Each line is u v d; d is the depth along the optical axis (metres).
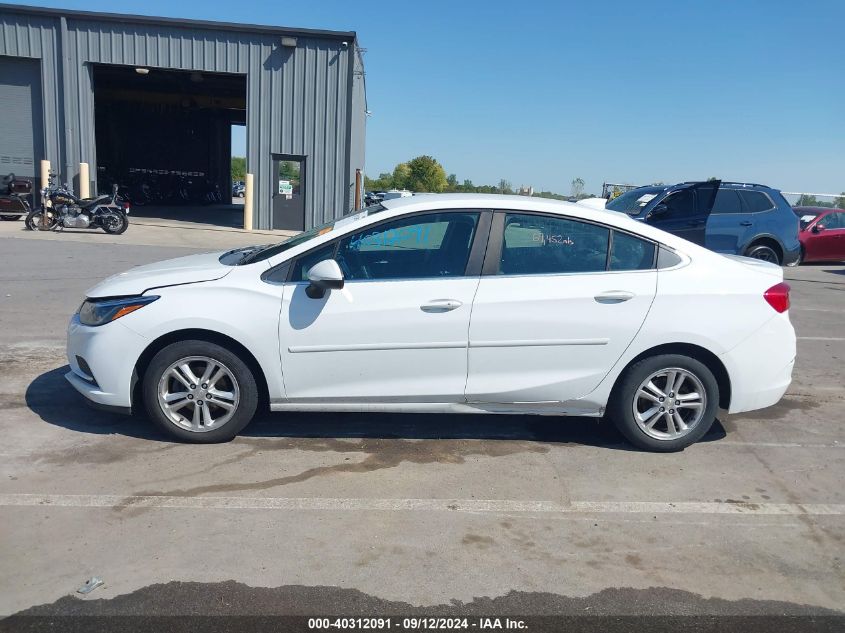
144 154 36.41
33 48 21.22
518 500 4.27
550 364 4.81
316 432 5.22
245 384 4.79
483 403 4.88
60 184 20.77
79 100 21.58
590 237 4.89
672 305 4.81
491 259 4.79
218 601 3.19
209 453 4.76
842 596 3.43
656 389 4.95
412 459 4.80
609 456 4.96
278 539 3.72
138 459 4.62
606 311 4.77
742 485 4.58
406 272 4.79
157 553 3.54
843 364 7.65
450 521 3.98
